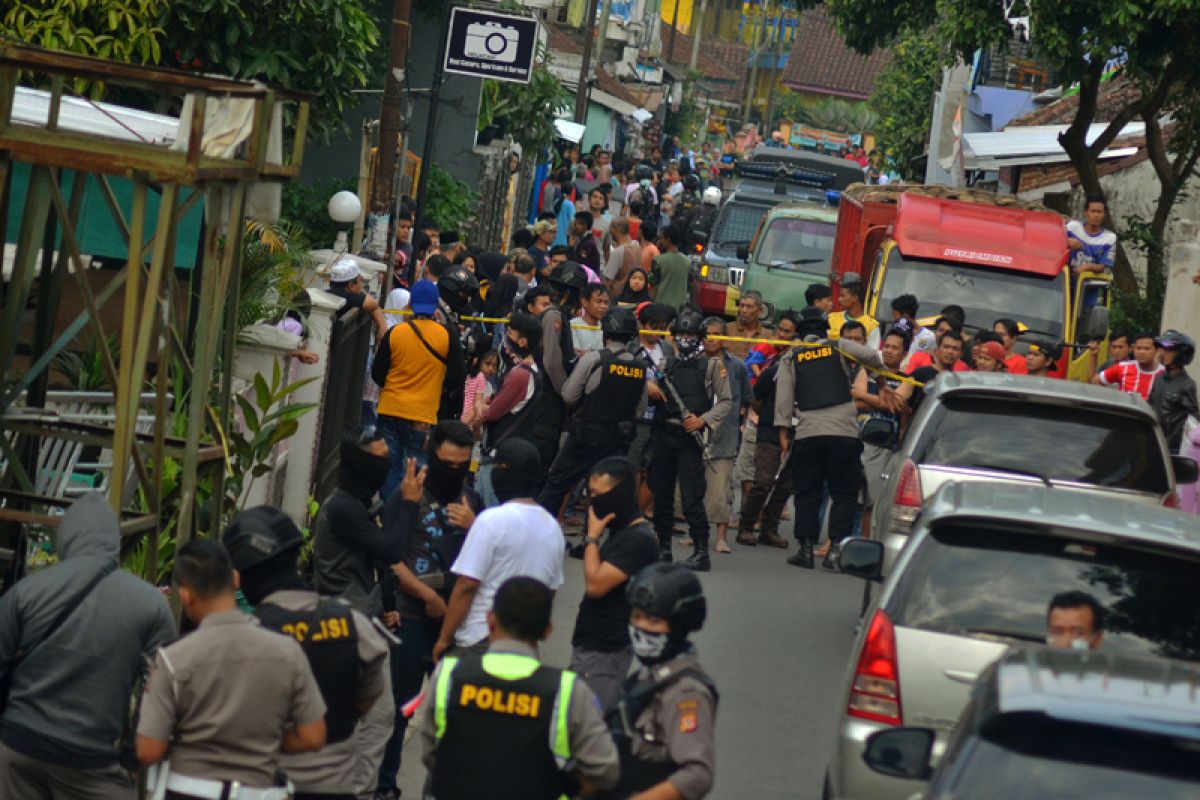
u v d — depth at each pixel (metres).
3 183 21.31
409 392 37.53
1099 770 12.78
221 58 46.72
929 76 157.00
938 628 20.09
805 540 41.28
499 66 48.22
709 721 15.95
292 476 36.72
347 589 22.62
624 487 21.91
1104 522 20.30
